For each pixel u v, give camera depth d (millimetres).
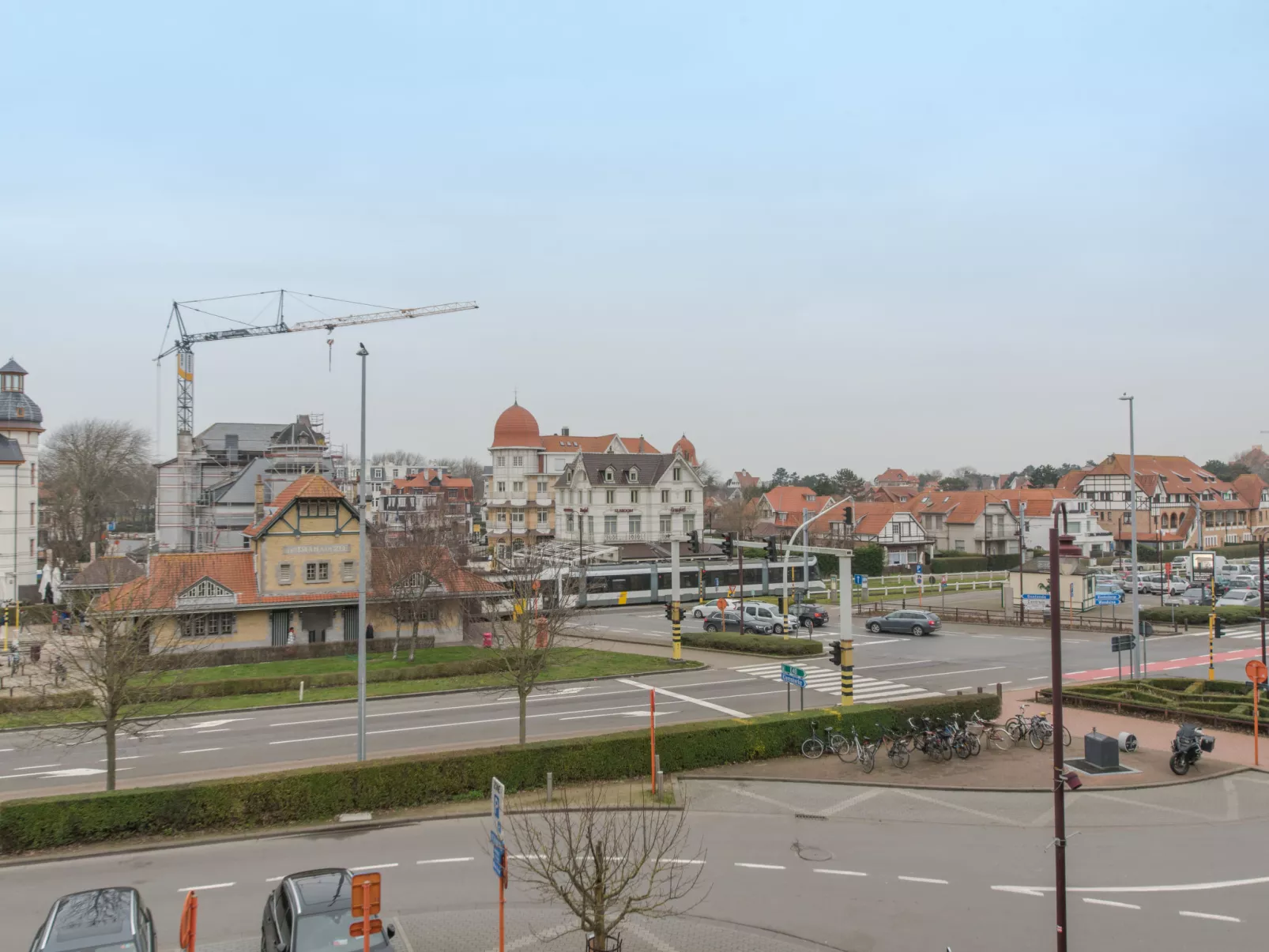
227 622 46062
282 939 13359
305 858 19859
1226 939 15672
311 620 48062
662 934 16016
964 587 84062
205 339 110625
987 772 26062
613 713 33938
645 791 24312
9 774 27031
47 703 35500
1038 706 34969
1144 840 20531
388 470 181125
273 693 38406
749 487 169000
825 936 15883
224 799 21656
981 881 18281
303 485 48625
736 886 18094
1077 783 13328
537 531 109750
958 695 31578
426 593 48156
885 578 89500
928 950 15320
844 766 26734
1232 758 27188
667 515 94500
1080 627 57219
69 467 95562
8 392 77062
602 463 92375
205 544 80625
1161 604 69375
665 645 51438
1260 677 27406
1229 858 19375
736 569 75375
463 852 20203
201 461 90750
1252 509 124062
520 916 16922
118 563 60000
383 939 13438
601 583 69750
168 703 35469
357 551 48906
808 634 56719
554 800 23344
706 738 26688
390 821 22125
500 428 111562
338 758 28125
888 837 20922
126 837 20953
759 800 23703
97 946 12656
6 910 17047
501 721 32719
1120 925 16219
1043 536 107250
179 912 17000
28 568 76375
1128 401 41219
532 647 32438
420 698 37688
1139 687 36188
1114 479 114875
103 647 25938
